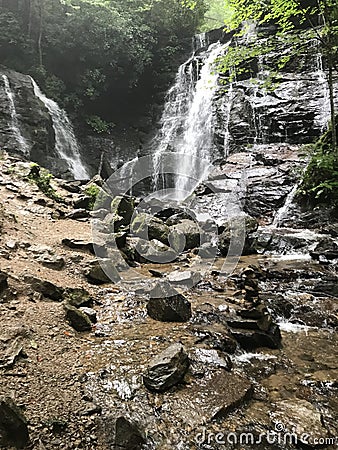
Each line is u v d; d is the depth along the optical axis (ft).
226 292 14.34
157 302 11.62
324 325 12.19
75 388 7.57
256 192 31.19
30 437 6.04
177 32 67.10
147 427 6.86
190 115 56.54
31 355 8.31
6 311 9.70
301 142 40.98
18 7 49.37
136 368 8.57
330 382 8.80
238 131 46.88
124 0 62.34
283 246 22.30
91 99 56.85
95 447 6.18
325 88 41.86
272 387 8.55
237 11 28.86
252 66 49.32
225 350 9.92
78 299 11.86
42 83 50.55
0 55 48.37
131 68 59.41
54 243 16.28
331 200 27.50
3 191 21.47
